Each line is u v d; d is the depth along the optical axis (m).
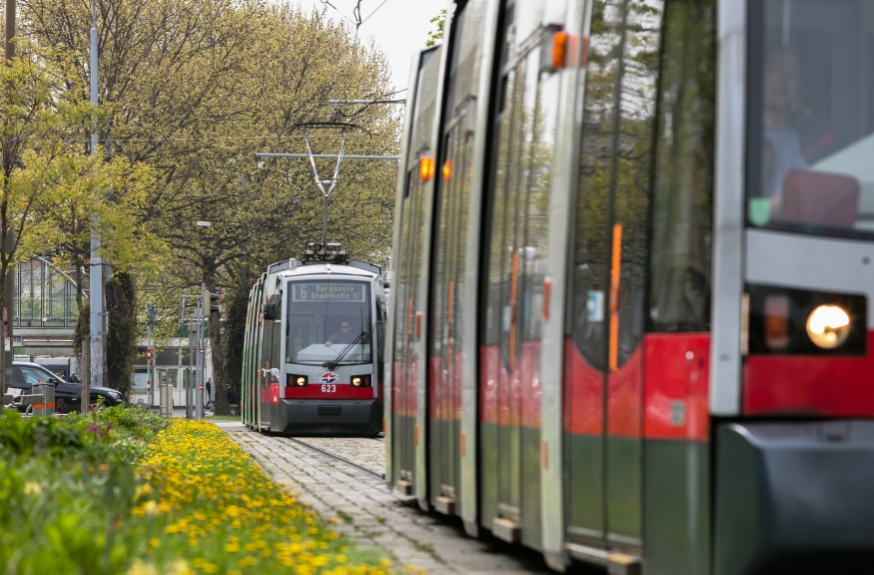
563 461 12.24
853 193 9.43
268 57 91.62
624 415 10.85
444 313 17.70
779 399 9.10
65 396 68.81
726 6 9.55
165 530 12.52
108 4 81.56
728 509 9.02
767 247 9.27
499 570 13.99
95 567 9.09
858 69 9.62
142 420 44.19
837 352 9.20
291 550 11.94
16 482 12.50
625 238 11.05
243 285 100.19
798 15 9.60
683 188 10.04
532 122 13.82
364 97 96.38
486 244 15.61
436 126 18.86
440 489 17.80
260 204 90.94
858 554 8.64
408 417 20.14
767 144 9.43
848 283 9.29
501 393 14.55
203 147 87.31
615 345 11.09
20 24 81.00
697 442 9.51
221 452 31.95
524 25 14.53
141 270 57.69
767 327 9.20
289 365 49.25
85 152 50.66
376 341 49.94
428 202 19.06
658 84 10.66
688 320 9.79
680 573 9.75
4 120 44.66
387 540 16.81
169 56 86.06
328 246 54.31
